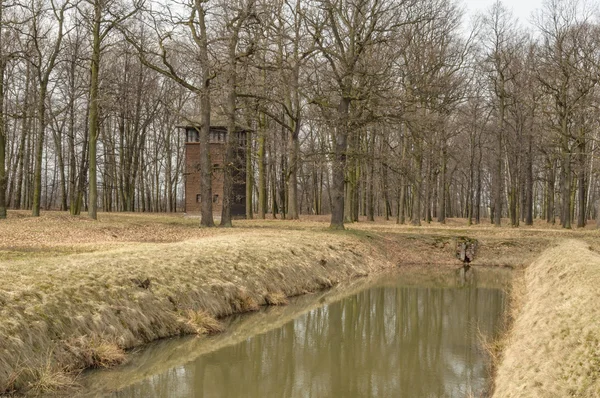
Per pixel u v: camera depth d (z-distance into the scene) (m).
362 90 30.91
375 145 51.22
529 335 10.71
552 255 20.98
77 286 12.01
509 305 18.81
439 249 34.19
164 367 11.45
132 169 53.34
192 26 29.62
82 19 36.34
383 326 16.56
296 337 14.52
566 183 42.34
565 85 40.94
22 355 9.37
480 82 45.88
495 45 44.81
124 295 12.95
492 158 59.75
